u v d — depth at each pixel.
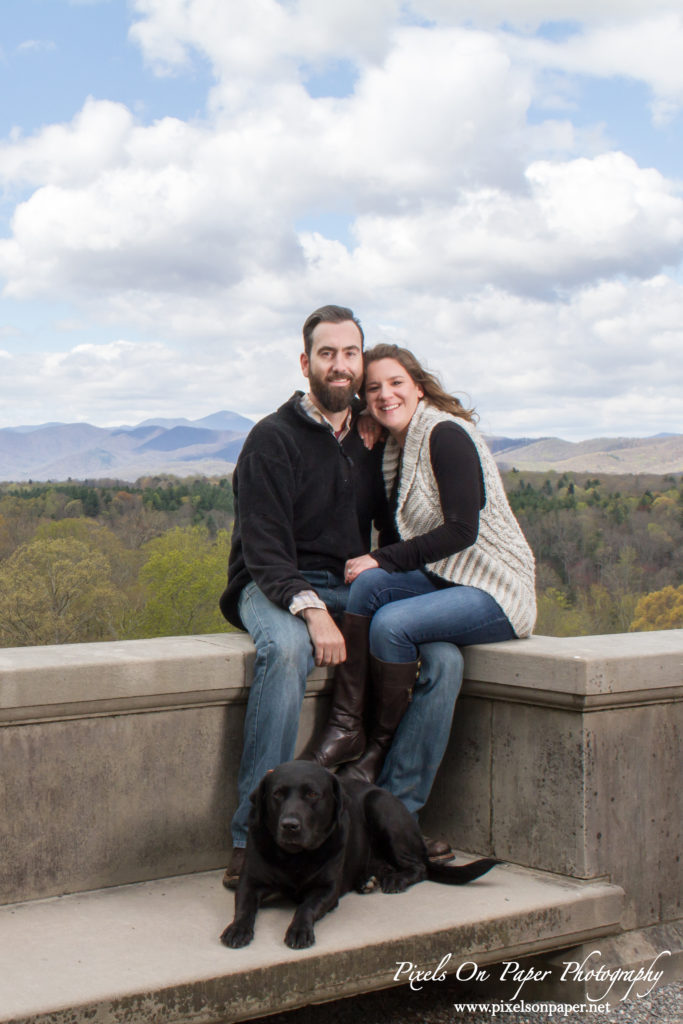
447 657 3.38
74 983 2.33
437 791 3.69
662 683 3.32
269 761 3.06
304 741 3.51
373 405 3.55
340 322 3.47
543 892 3.09
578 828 3.20
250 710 3.12
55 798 2.98
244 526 3.34
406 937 2.68
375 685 3.40
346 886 2.93
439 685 3.37
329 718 3.46
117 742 3.10
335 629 3.17
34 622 45.47
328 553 3.52
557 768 3.26
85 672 2.95
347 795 2.96
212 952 2.53
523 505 63.53
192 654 3.16
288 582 3.19
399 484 3.56
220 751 3.31
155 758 3.17
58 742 2.98
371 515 3.69
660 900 3.39
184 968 2.42
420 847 3.13
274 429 3.42
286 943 2.57
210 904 2.93
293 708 3.10
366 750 3.44
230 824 3.31
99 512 61.59
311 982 2.54
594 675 3.13
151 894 3.03
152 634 48.31
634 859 3.32
